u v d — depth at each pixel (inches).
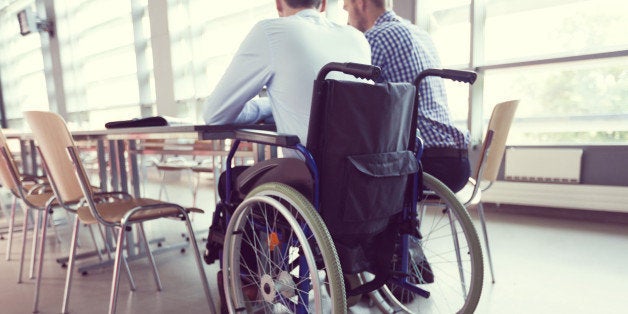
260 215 47.3
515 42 141.2
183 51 240.1
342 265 43.1
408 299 62.6
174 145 151.2
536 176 128.7
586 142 125.3
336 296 37.0
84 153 199.8
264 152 64.0
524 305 63.3
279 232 45.4
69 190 61.1
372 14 68.7
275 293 45.3
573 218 124.5
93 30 293.1
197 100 240.2
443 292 66.6
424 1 152.9
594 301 64.4
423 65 61.9
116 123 61.1
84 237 113.2
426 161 59.1
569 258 85.7
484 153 62.5
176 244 99.4
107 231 95.4
